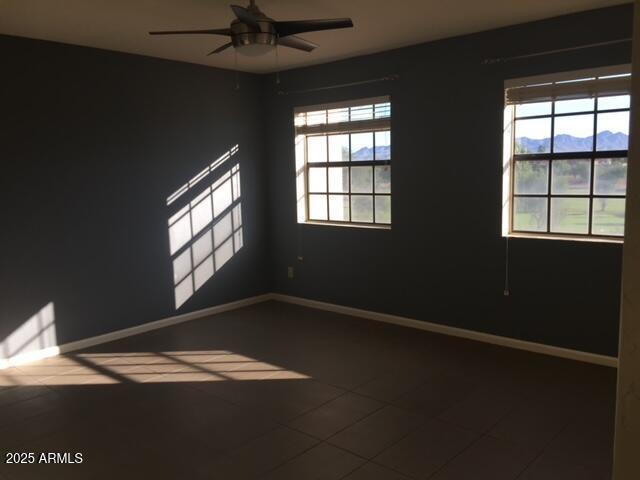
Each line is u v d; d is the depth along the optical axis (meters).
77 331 4.75
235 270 6.00
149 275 5.21
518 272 4.46
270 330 5.19
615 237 4.05
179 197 5.39
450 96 4.68
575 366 4.10
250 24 3.15
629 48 3.78
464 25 4.23
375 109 5.26
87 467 2.81
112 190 4.89
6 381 4.02
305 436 3.10
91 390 3.83
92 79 4.68
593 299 4.11
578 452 2.86
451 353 4.44
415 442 3.00
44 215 4.49
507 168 4.45
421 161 4.94
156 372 4.16
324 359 4.36
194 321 5.55
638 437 0.91
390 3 3.65
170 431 3.19
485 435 3.06
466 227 4.72
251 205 6.11
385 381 3.88
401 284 5.24
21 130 4.31
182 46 4.67
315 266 5.95
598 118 4.02
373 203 5.46
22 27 4.02
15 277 4.36
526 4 3.73
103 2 3.47
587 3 3.74
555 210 4.31
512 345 4.55
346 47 4.89
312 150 5.93
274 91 6.02
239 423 3.27
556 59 4.09
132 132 4.98
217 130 5.69
